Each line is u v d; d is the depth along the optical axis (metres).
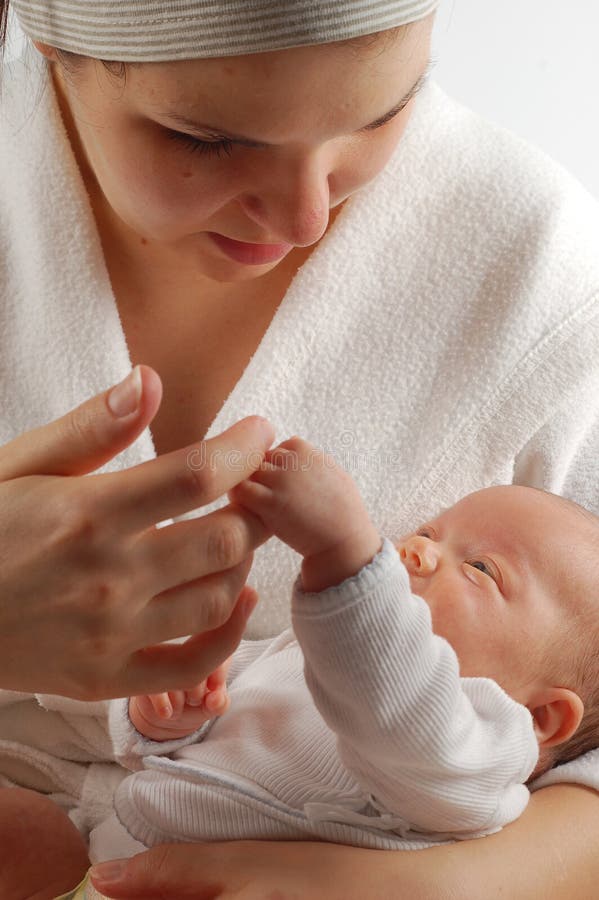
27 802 1.05
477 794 0.91
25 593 0.69
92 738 1.17
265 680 1.10
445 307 1.11
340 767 0.98
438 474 1.14
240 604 0.78
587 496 1.23
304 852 0.92
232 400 1.09
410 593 0.81
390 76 0.68
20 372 1.09
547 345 1.11
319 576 0.79
